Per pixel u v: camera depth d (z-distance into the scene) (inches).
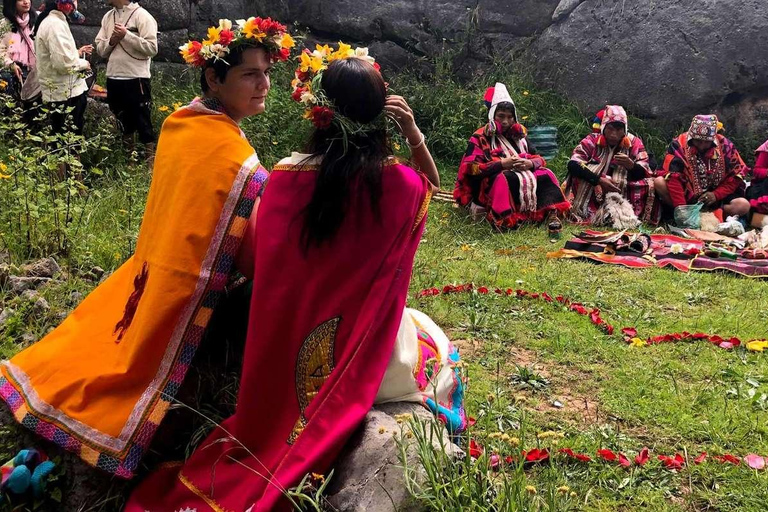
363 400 118.8
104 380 126.3
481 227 305.1
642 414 160.9
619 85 420.2
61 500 124.7
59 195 234.2
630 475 138.3
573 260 270.4
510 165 311.3
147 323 125.8
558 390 172.2
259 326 122.3
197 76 412.8
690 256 272.1
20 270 193.2
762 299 234.4
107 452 123.1
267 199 123.6
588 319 211.6
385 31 444.1
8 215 211.8
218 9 429.1
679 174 326.3
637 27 417.1
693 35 406.3
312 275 122.0
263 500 111.7
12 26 323.9
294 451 115.3
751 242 300.7
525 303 222.1
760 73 399.2
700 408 163.5
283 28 135.8
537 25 445.7
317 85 119.7
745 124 406.6
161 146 135.8
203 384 140.8
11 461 123.2
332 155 119.9
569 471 139.6
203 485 121.6
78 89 296.5
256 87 136.0
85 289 190.4
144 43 315.0
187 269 127.0
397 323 123.6
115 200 253.1
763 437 153.2
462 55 447.5
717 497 133.2
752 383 173.8
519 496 112.3
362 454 116.3
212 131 132.5
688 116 410.3
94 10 409.4
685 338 198.8
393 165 121.5
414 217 123.0
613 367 183.6
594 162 335.3
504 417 156.9
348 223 120.6
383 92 121.3
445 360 138.8
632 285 243.0
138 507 121.6
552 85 436.1
